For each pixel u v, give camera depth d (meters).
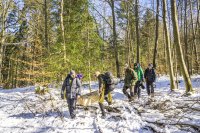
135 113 9.91
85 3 18.72
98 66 18.66
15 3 26.52
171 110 9.95
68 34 18.25
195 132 7.35
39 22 27.28
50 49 18.75
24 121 10.55
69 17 18.97
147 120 8.77
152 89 14.90
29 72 18.06
